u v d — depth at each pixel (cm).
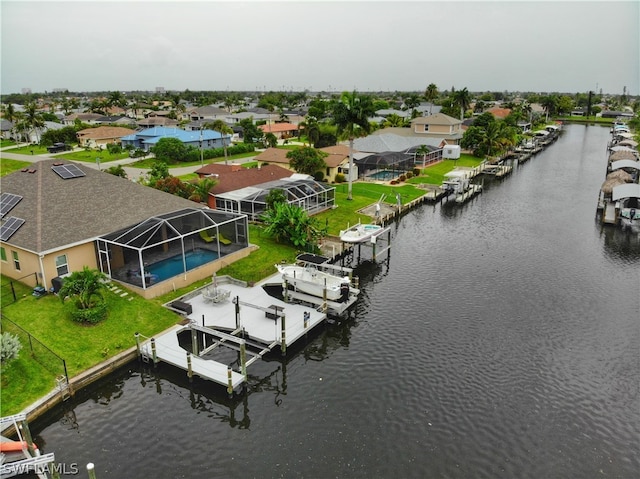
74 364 2519
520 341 3066
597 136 16625
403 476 1983
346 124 6341
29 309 2947
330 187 5966
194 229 3734
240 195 5347
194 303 3344
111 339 2759
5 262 3388
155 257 3466
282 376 2709
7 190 3747
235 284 3700
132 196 3978
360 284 4003
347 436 2212
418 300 3681
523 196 7512
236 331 2995
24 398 2267
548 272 4269
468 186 7756
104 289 3027
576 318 3381
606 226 5778
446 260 4594
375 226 4850
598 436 2233
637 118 14538
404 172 8538
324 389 2583
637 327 3247
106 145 12581
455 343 3039
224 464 2034
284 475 1975
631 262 4534
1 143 13650
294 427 2277
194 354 2738
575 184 8469
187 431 2242
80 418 2311
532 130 16650
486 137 10644
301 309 3347
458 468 2031
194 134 11881
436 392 2544
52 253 3145
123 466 2014
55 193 3638
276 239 4559
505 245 5062
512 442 2184
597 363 2822
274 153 8369
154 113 19838
